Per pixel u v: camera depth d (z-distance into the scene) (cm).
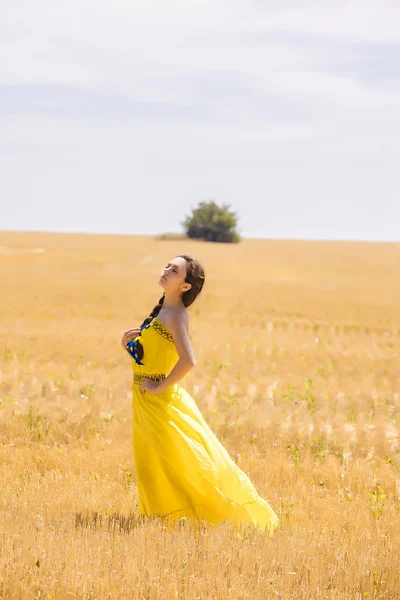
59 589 666
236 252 11538
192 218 17075
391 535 885
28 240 13600
